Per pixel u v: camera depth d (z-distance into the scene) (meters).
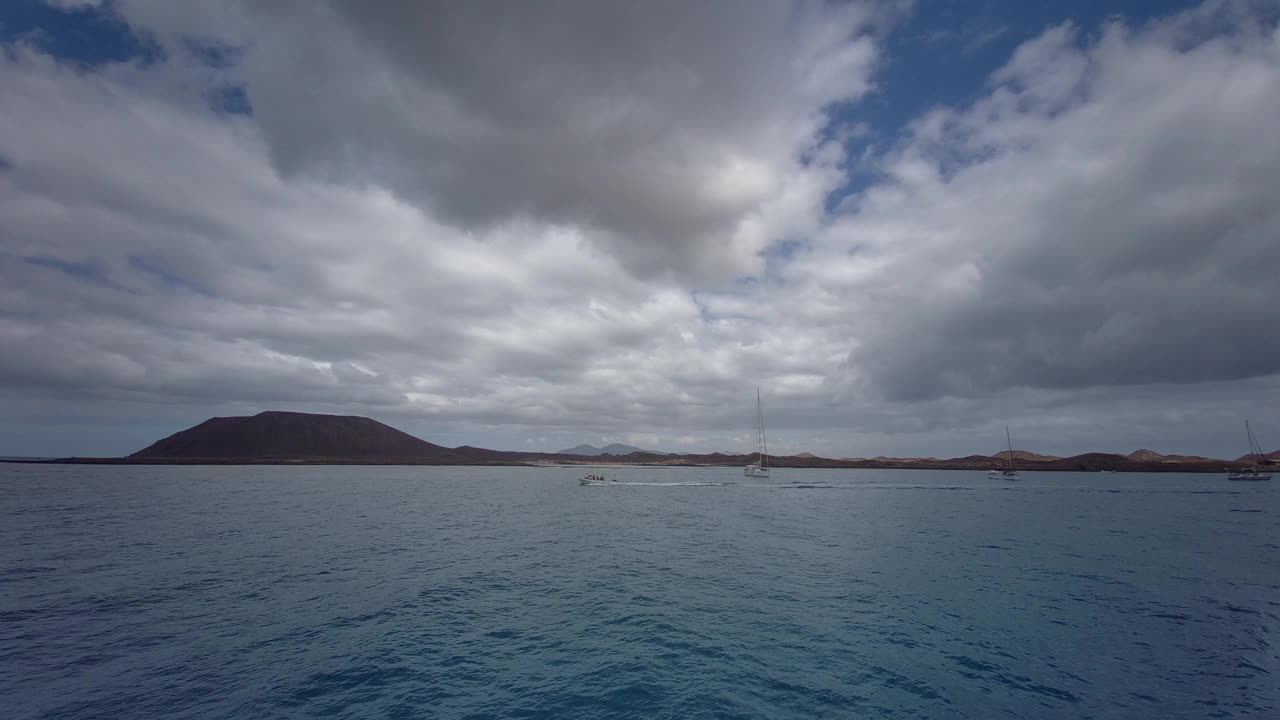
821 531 47.56
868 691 15.08
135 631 19.88
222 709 14.02
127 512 58.19
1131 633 19.81
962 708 14.11
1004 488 112.94
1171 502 79.62
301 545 38.66
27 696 14.70
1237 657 17.53
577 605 23.36
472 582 27.55
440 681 15.66
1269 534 45.75
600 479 128.25
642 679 15.77
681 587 26.58
